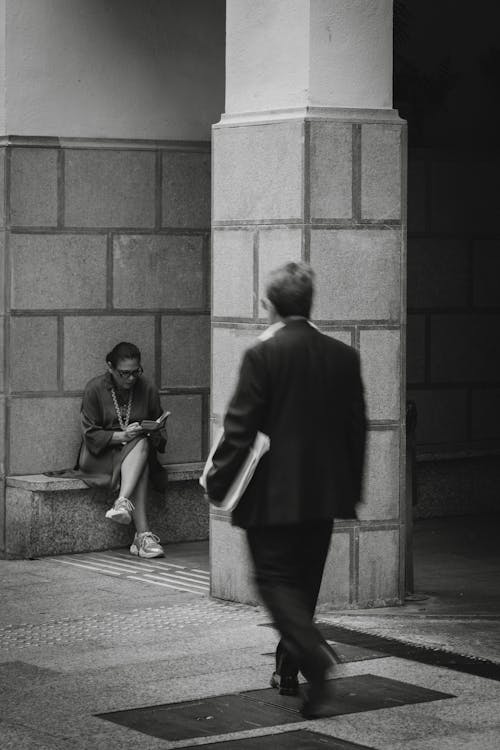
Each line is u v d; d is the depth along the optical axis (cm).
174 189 1359
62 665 884
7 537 1295
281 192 1026
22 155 1288
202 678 846
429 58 1484
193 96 1370
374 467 1045
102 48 1323
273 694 810
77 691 820
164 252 1357
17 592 1125
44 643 948
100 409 1288
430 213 1467
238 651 916
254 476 739
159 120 1353
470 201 1493
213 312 1084
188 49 1366
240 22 1062
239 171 1057
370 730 742
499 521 1452
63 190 1307
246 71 1061
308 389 743
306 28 1014
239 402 735
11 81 1284
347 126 1022
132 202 1339
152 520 1330
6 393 1295
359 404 762
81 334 1320
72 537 1288
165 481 1312
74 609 1059
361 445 763
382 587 1054
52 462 1314
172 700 800
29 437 1303
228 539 1077
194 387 1377
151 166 1347
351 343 1031
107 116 1327
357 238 1030
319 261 1018
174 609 1055
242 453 731
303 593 749
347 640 939
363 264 1033
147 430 1267
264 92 1048
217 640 949
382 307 1041
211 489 739
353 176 1027
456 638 945
